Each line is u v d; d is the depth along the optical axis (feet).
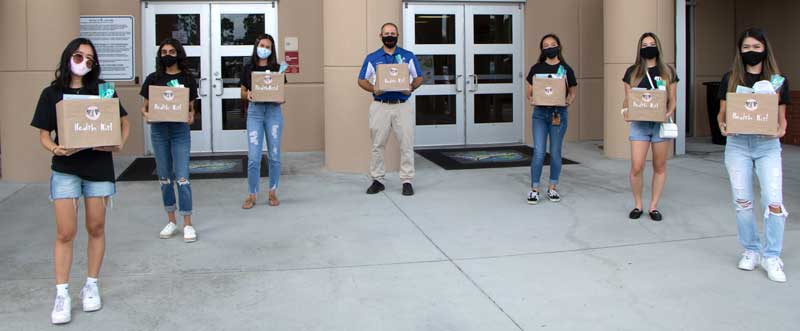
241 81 24.66
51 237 21.30
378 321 14.74
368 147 31.99
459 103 40.91
